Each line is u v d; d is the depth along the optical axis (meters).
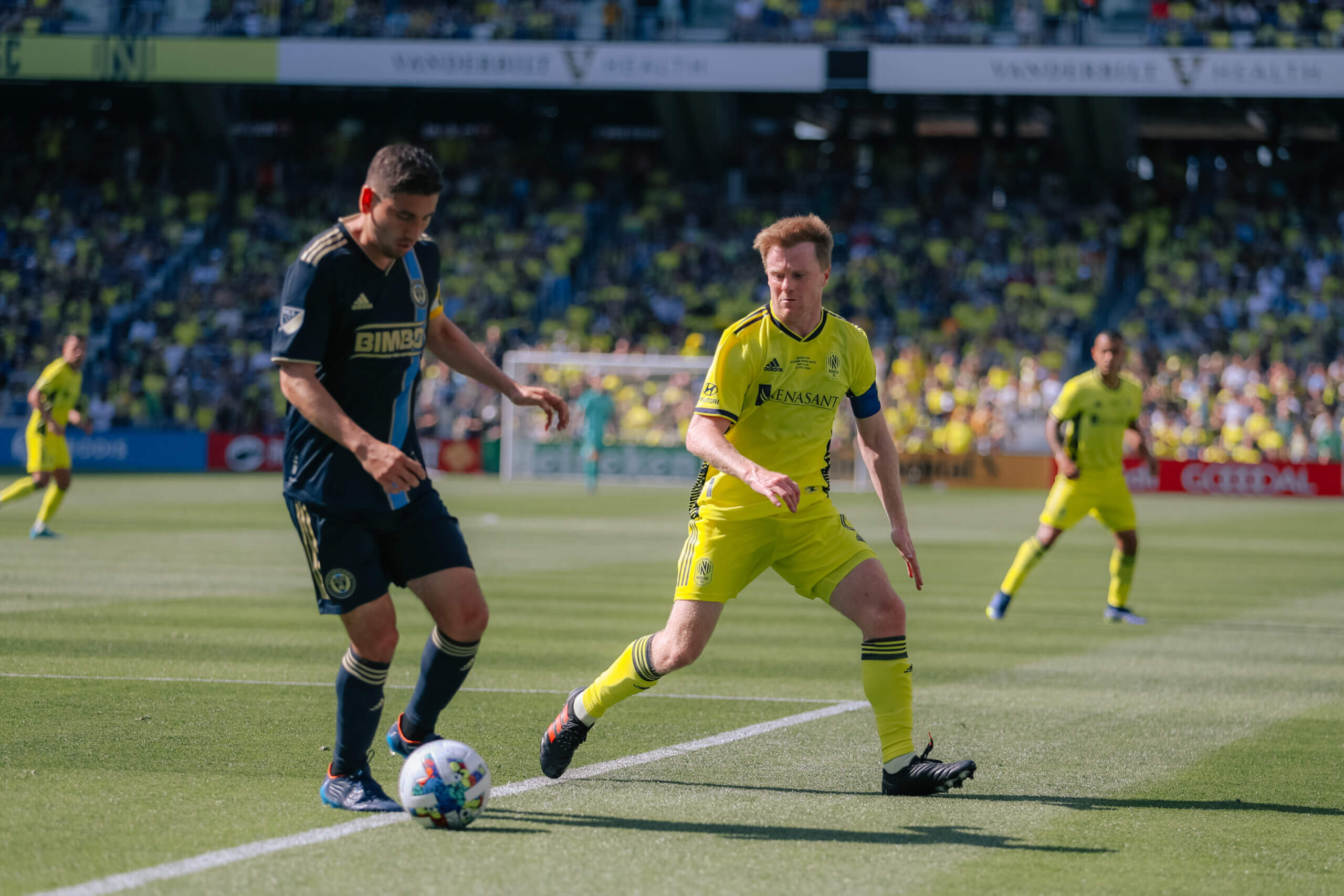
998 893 3.39
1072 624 9.55
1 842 3.63
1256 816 4.24
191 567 11.78
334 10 33.03
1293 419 29.61
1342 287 33.09
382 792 4.15
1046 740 5.46
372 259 3.99
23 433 30.52
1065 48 30.09
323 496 4.02
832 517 4.55
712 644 8.15
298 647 7.46
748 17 32.78
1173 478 29.91
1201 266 33.78
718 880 3.44
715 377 4.43
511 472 31.66
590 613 9.44
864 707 6.08
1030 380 30.91
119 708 5.63
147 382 32.50
